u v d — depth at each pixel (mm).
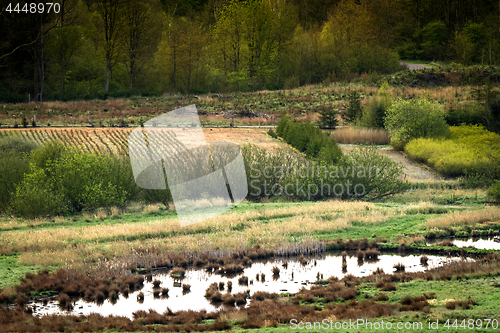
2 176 23453
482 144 35031
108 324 9430
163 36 76438
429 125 39562
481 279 11703
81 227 19172
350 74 77500
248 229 18891
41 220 20688
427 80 68500
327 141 33531
